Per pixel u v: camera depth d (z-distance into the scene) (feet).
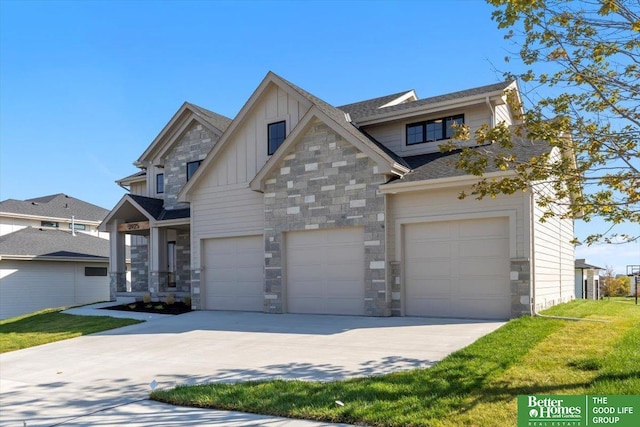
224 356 30.58
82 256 91.04
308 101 51.55
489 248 40.60
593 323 34.22
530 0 20.52
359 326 38.93
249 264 54.29
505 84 51.16
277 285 50.19
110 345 37.04
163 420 18.92
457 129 24.36
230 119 76.79
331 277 47.65
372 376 23.08
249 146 55.16
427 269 43.19
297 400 19.83
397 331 35.65
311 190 48.57
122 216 71.82
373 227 44.78
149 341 37.58
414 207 43.60
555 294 49.21
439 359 25.80
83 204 124.36
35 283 84.99
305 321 43.37
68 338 41.60
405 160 50.49
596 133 21.61
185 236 71.67
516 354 25.08
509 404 17.76
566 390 18.98
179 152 71.56
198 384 23.90
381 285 44.01
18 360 33.65
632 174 21.29
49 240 93.35
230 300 55.21
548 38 22.09
